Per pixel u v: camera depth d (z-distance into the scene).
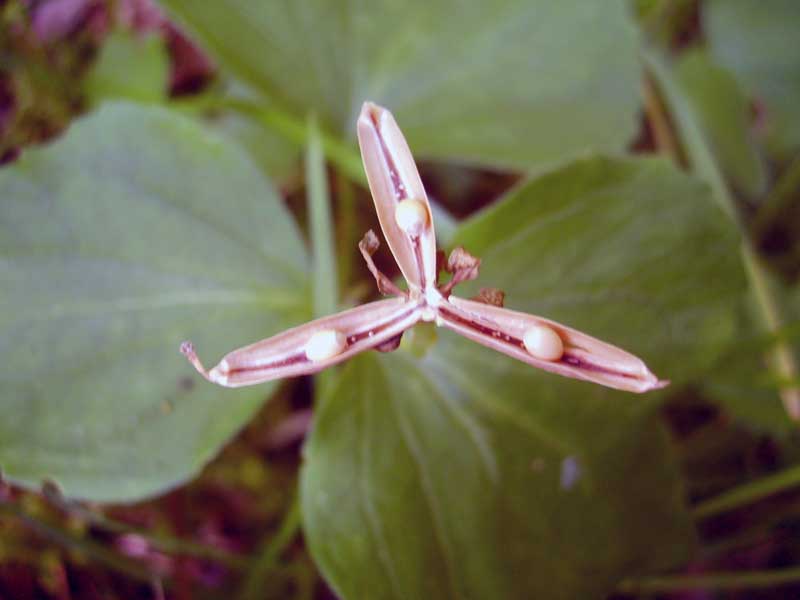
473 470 0.06
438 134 0.08
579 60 0.08
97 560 0.07
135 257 0.07
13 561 0.07
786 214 0.10
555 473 0.06
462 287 0.06
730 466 0.09
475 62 0.08
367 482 0.06
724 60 0.10
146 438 0.06
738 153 0.10
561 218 0.06
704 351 0.06
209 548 0.07
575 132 0.08
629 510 0.06
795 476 0.07
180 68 0.10
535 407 0.06
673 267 0.06
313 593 0.07
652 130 0.10
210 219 0.07
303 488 0.06
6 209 0.06
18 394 0.06
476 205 0.10
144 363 0.06
